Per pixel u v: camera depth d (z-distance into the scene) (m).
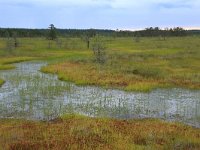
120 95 34.84
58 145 16.94
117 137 18.67
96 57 62.28
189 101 32.19
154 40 157.25
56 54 88.81
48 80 44.44
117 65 57.03
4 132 19.58
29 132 19.78
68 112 27.30
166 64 58.97
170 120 25.39
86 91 36.84
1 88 38.41
